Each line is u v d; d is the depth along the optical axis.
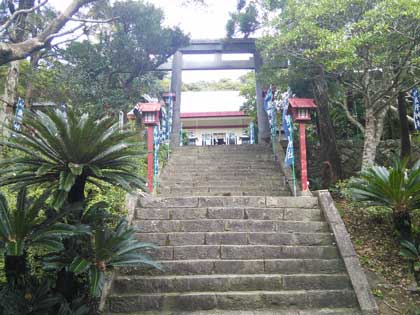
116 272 4.37
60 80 10.73
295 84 9.23
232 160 9.59
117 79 11.30
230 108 18.66
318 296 4.09
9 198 4.62
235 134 18.89
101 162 3.51
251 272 4.49
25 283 3.29
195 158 9.83
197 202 5.67
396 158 5.48
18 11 5.99
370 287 4.27
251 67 13.23
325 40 6.35
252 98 15.33
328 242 4.95
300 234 4.99
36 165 3.43
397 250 4.94
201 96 21.06
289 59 7.84
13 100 9.52
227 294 4.07
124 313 3.91
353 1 6.47
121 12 10.23
